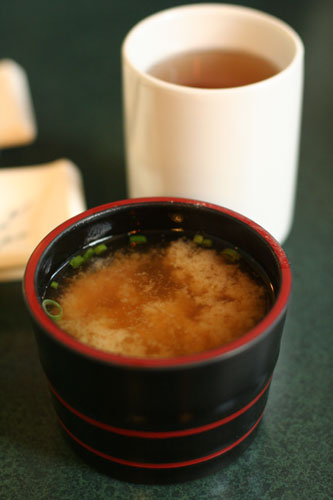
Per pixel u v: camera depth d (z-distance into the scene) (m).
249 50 0.44
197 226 0.36
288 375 0.38
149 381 0.29
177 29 0.43
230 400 0.31
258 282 0.34
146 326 0.32
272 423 0.36
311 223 0.45
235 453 0.34
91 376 0.30
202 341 0.32
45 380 0.38
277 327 0.31
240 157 0.38
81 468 0.35
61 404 0.33
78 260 0.35
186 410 0.31
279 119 0.38
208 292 0.34
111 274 0.35
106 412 0.31
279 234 0.42
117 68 0.57
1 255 0.41
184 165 0.38
